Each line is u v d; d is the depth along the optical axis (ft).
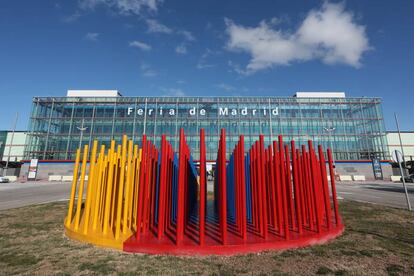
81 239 17.74
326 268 12.95
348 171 142.61
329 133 146.41
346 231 21.08
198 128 146.61
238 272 12.34
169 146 21.59
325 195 19.92
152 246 15.03
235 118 148.56
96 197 19.75
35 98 149.28
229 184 30.53
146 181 18.63
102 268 12.79
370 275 12.28
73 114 147.43
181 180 16.21
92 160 20.16
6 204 40.68
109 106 148.87
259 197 17.79
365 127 150.00
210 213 28.60
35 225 23.29
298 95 163.32
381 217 27.40
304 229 19.45
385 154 145.48
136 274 12.09
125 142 19.33
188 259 14.02
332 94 164.35
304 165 21.99
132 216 21.33
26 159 141.38
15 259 14.20
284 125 148.36
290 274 12.23
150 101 150.10
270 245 15.67
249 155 24.02
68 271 12.51
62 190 70.85
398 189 74.90
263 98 152.15
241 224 17.88
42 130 145.69
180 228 15.33
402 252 15.61
